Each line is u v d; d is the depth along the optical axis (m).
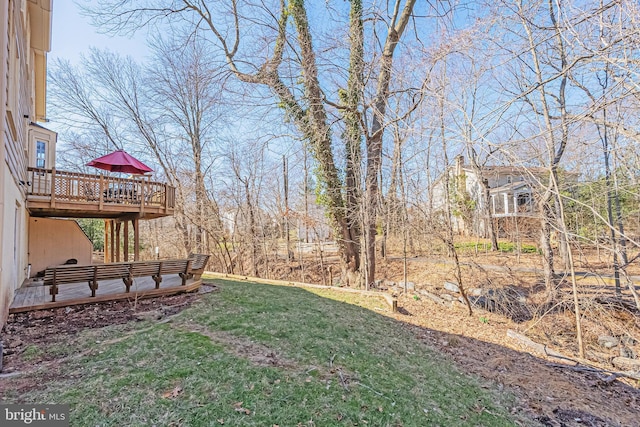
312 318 5.49
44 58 10.09
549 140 6.00
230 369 3.16
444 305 8.66
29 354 3.37
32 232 9.70
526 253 12.59
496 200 15.30
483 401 3.71
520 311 7.73
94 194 8.88
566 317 7.14
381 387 3.39
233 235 15.75
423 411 3.09
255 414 2.51
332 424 2.54
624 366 5.55
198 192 15.45
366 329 5.58
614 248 5.80
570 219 7.53
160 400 2.57
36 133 10.97
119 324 4.40
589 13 4.10
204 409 2.49
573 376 5.00
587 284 8.09
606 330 6.52
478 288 9.02
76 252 10.59
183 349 3.54
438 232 8.29
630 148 5.20
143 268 5.77
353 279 11.54
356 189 10.91
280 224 16.33
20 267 6.53
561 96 6.94
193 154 16.41
